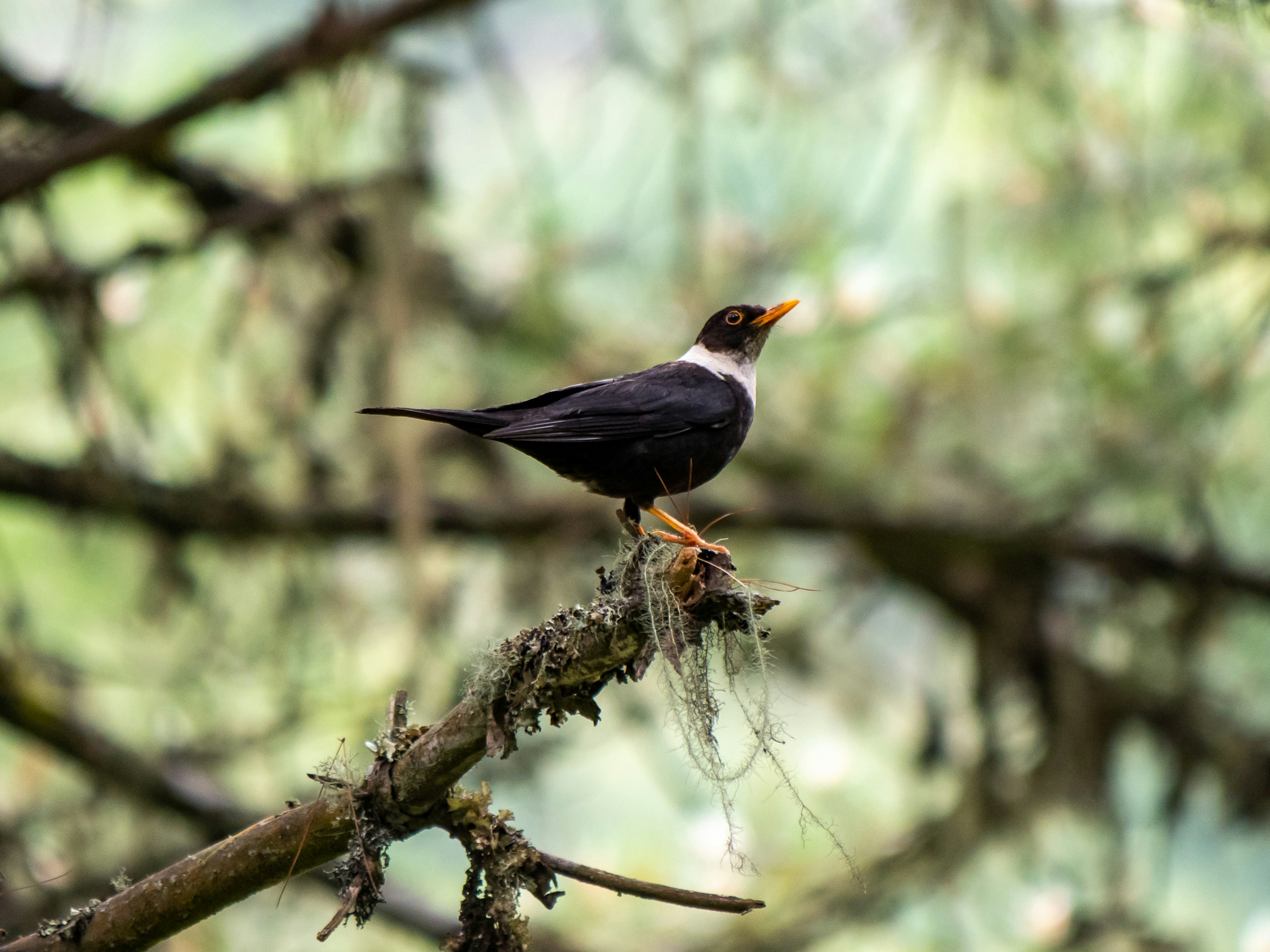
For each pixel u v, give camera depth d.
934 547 12.94
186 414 13.22
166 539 11.80
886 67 11.53
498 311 12.40
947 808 13.26
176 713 11.85
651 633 4.74
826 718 14.45
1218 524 12.95
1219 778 12.94
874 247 12.03
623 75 11.90
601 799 13.72
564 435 7.64
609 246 12.38
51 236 10.60
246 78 9.71
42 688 11.18
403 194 11.20
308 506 11.81
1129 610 13.12
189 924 5.10
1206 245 11.42
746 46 11.34
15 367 13.30
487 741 4.71
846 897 12.56
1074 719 13.14
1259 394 12.44
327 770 5.00
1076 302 11.65
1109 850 12.71
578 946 12.11
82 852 11.13
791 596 14.33
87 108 10.79
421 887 13.85
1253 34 9.80
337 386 12.20
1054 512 12.49
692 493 12.70
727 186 12.32
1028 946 12.40
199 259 11.98
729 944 12.38
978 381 12.05
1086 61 11.46
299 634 12.14
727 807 4.67
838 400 12.58
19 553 13.28
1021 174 11.81
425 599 10.72
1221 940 13.72
